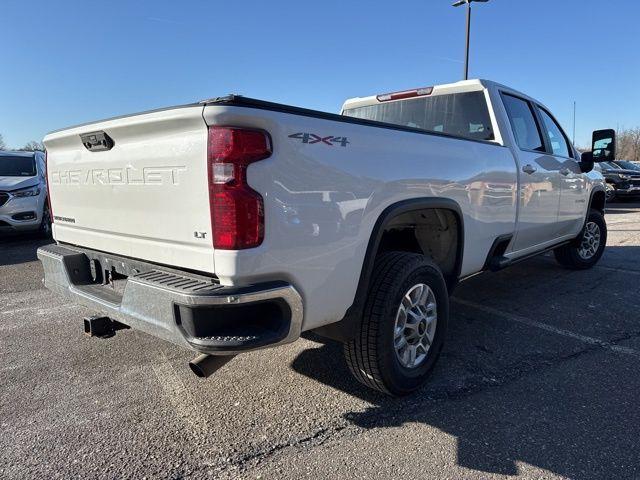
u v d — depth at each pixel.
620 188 18.42
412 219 3.49
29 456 2.52
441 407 2.98
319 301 2.48
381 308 2.80
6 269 7.05
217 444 2.61
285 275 2.31
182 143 2.30
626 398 3.07
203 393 3.17
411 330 3.08
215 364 2.46
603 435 2.67
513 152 4.28
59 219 3.52
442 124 4.61
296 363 3.61
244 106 2.14
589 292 5.50
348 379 3.35
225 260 2.18
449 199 3.34
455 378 3.36
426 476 2.34
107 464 2.45
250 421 2.83
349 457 2.49
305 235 2.36
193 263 2.35
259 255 2.20
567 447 2.56
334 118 2.52
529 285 5.82
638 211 15.52
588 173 6.01
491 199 3.91
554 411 2.92
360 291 2.71
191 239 2.33
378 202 2.74
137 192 2.63
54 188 3.52
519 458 2.47
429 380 3.33
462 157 3.52
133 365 3.61
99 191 2.96
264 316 2.36
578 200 5.75
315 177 2.39
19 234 10.35
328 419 2.85
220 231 2.18
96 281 3.25
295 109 2.33
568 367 3.53
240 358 3.70
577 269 6.58
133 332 4.29
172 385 3.29
